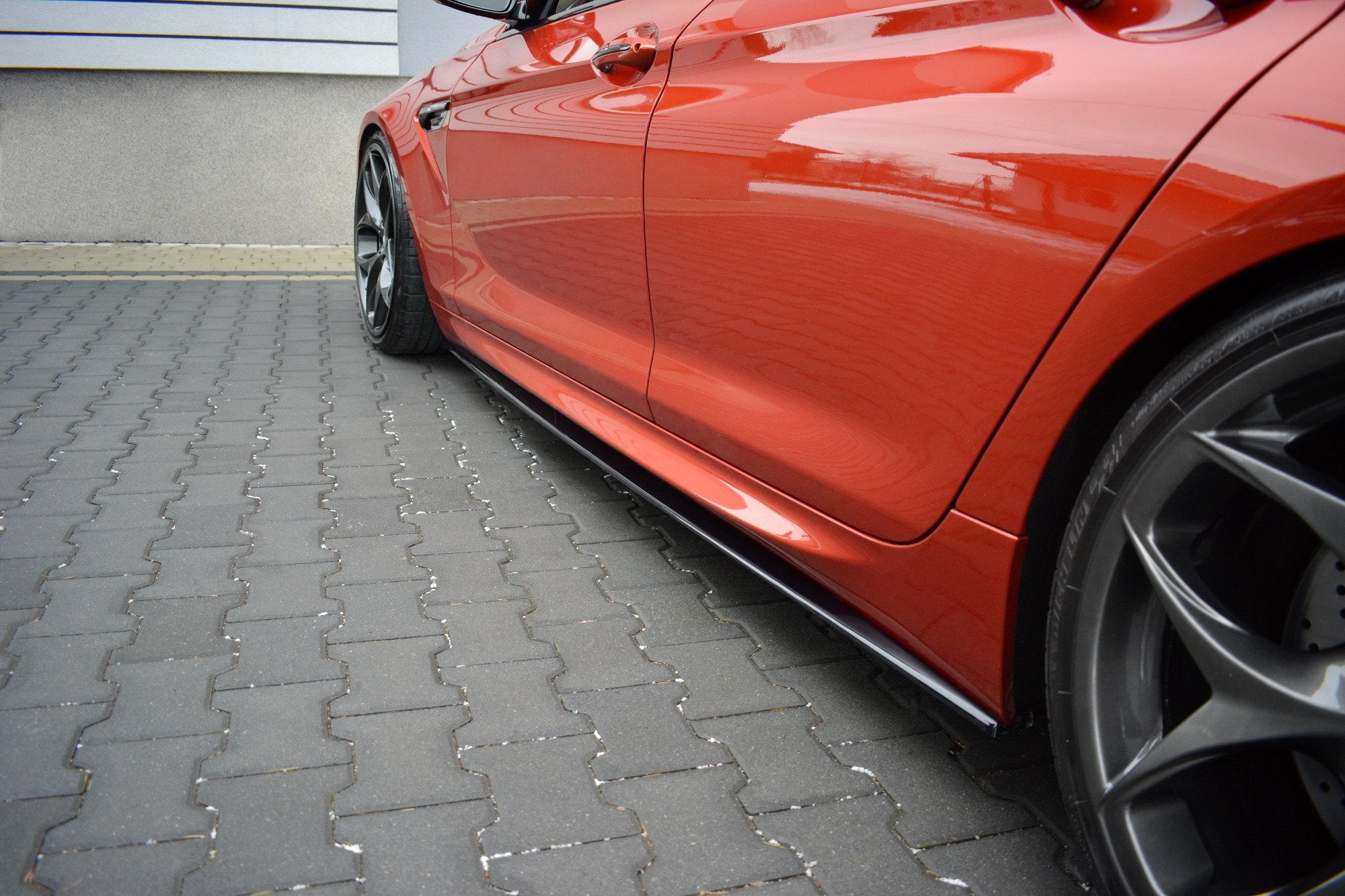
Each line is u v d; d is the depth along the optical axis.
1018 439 1.36
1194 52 1.18
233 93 7.67
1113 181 1.21
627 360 2.36
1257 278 1.10
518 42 3.05
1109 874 1.25
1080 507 1.29
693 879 1.49
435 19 7.81
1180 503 1.16
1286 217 1.02
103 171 7.62
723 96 1.96
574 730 1.85
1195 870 1.17
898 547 1.61
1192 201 1.12
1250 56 1.11
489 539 2.68
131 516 2.72
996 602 1.44
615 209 2.30
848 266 1.62
